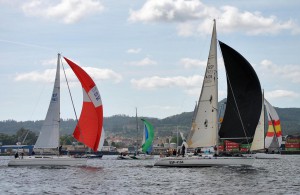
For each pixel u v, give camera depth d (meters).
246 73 49.09
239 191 33.00
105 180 41.19
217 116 50.25
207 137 50.47
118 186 36.38
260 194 31.52
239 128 49.50
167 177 42.38
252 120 49.09
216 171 46.53
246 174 44.47
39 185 37.28
